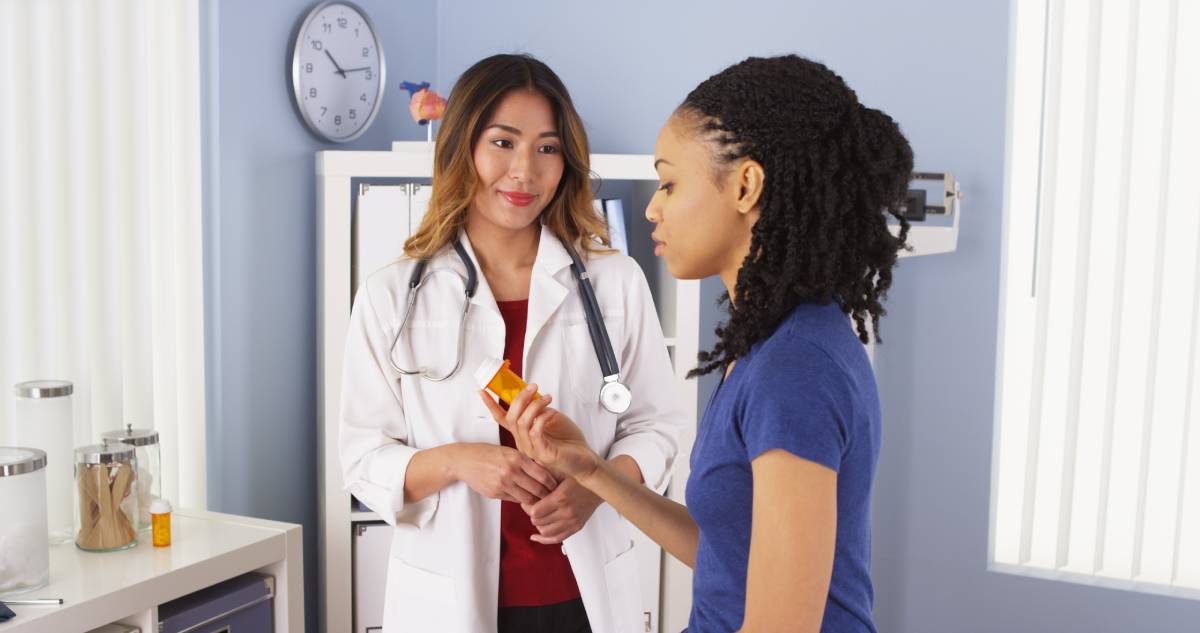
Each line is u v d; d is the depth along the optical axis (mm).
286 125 2375
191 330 2180
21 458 1497
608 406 1464
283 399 2406
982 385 2541
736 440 861
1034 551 2533
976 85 2477
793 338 840
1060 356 2449
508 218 1494
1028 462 2498
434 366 1506
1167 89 2283
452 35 2926
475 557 1448
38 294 1823
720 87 879
